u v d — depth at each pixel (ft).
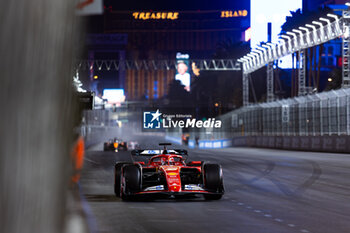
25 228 7.00
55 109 7.80
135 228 53.78
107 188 110.01
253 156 271.69
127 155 304.50
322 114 293.23
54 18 7.66
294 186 112.68
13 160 6.80
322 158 229.45
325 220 61.26
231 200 85.51
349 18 272.72
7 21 6.77
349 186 111.75
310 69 425.28
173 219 61.67
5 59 6.75
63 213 8.14
